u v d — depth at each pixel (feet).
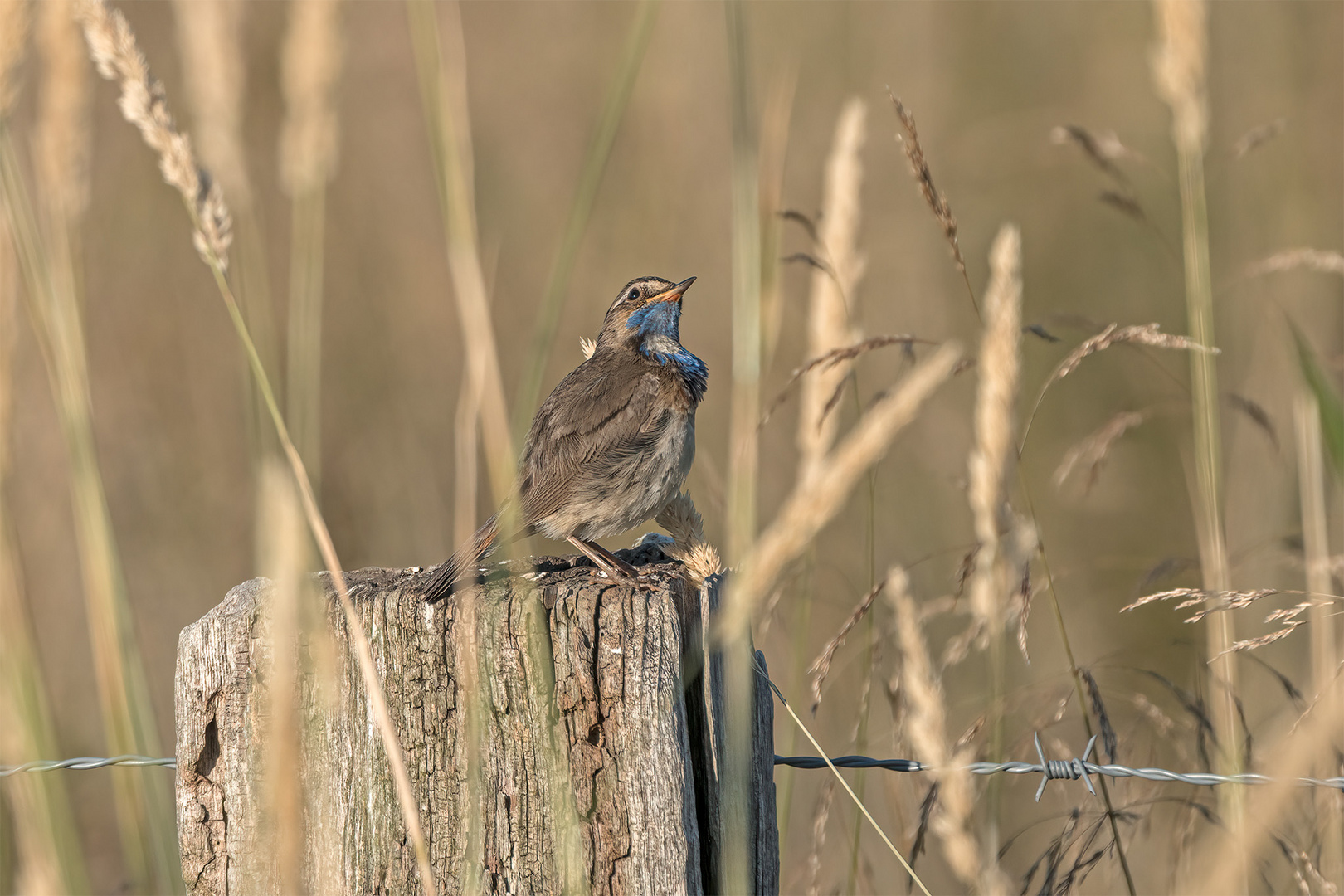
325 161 25.27
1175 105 31.89
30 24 24.62
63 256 26.35
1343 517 37.22
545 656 20.29
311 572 23.13
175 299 61.36
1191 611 53.93
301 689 21.29
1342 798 29.58
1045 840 46.44
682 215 67.77
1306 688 42.96
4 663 26.40
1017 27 72.64
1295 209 63.72
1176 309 64.34
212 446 59.98
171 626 54.90
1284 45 66.74
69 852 26.11
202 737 21.83
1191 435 59.26
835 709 47.06
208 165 25.61
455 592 20.93
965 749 27.14
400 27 67.21
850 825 38.63
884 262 67.41
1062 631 28.45
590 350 34.63
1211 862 15.96
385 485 61.00
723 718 21.31
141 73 21.67
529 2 70.49
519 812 20.48
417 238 65.26
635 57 21.17
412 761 20.86
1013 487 34.47
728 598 14.84
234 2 25.39
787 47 69.97
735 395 22.30
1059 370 27.89
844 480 14.42
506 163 68.69
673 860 19.95
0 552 26.53
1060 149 69.31
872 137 69.72
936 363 14.16
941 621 54.29
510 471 20.48
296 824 12.90
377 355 63.62
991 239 67.72
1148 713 32.07
